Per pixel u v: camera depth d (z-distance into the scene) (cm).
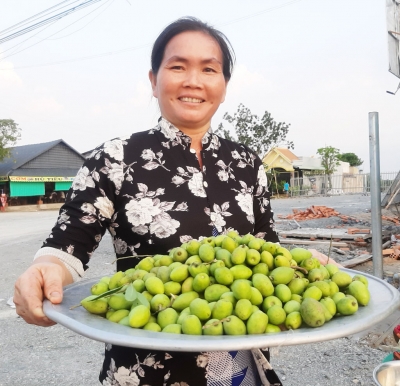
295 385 315
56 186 3291
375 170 545
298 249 163
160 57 180
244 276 143
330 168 4012
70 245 160
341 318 130
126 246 170
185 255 153
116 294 141
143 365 153
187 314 131
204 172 179
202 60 173
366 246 816
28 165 3064
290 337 107
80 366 363
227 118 3666
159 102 184
